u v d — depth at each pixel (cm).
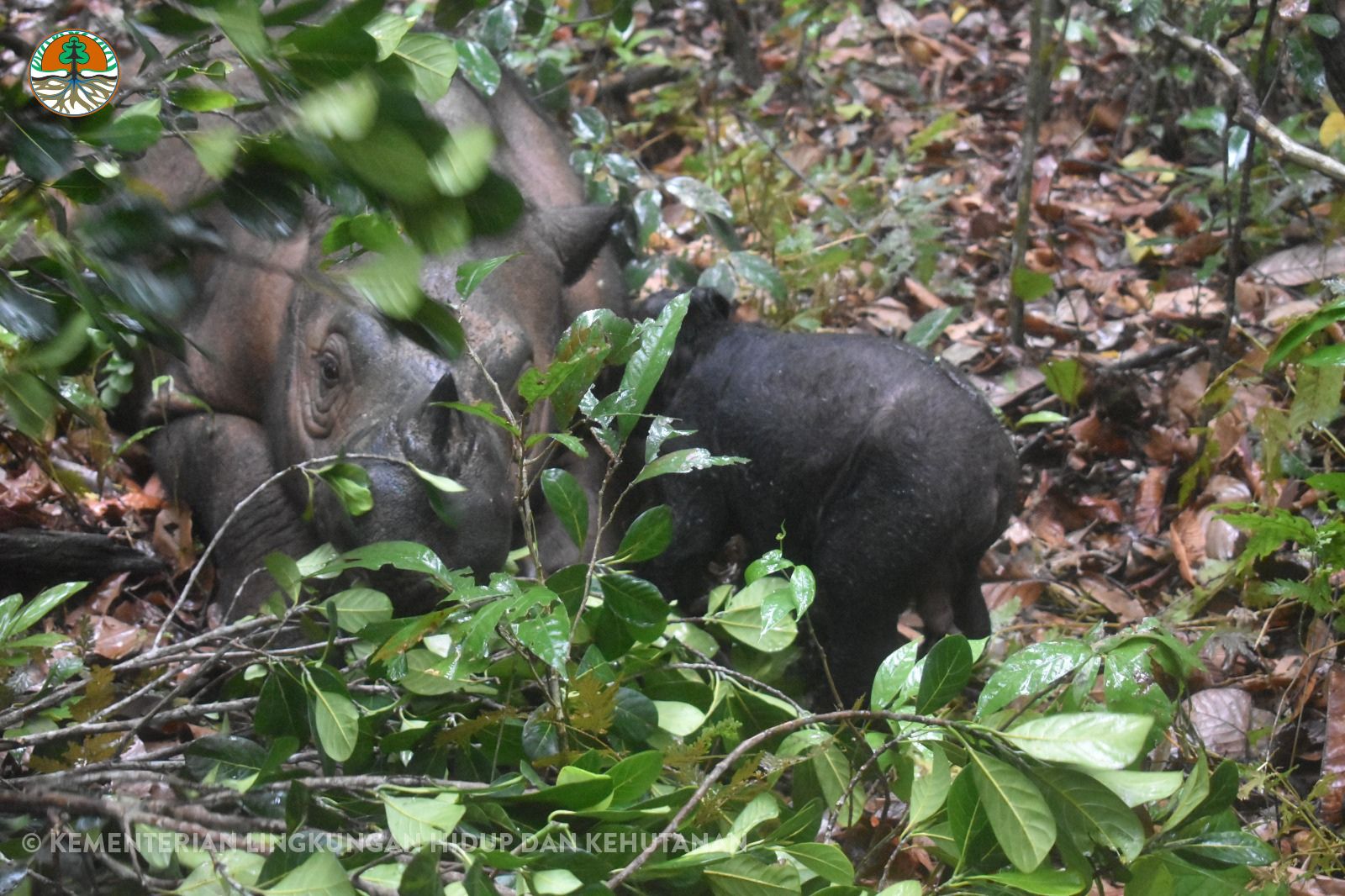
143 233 173
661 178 687
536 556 275
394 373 377
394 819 220
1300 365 386
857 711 242
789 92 845
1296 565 414
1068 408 530
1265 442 406
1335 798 330
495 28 500
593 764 239
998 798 229
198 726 332
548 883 211
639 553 271
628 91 812
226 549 432
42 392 190
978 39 906
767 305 590
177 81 204
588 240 436
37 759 244
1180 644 280
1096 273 629
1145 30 426
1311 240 595
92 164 183
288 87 158
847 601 383
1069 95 800
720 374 414
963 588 396
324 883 202
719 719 301
